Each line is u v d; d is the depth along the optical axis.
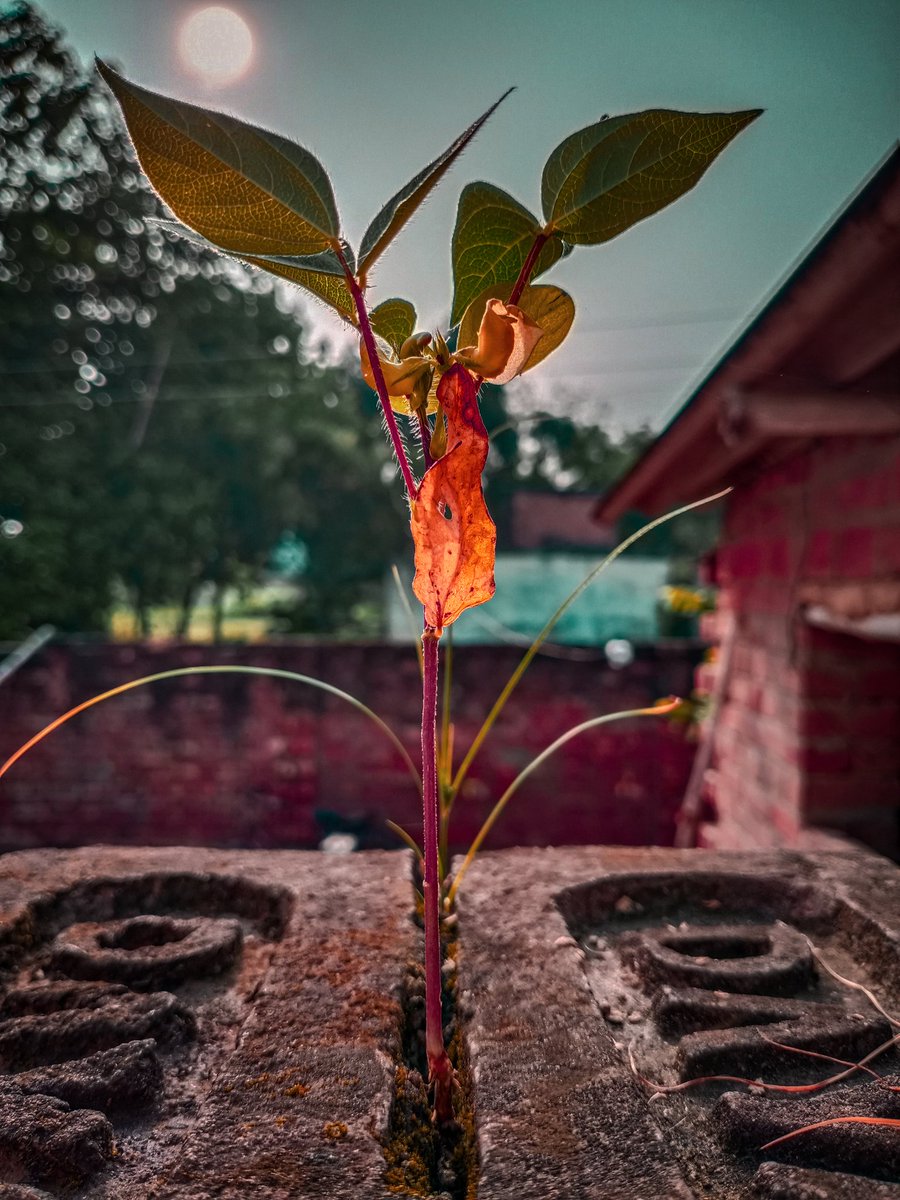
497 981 0.18
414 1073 0.16
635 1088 0.14
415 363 0.14
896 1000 0.18
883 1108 0.14
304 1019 0.16
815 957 0.20
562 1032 0.16
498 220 0.16
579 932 0.22
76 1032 0.16
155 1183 0.13
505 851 0.26
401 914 0.21
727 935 0.21
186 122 0.13
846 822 0.47
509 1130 0.13
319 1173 0.12
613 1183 0.12
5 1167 0.13
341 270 0.14
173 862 0.24
